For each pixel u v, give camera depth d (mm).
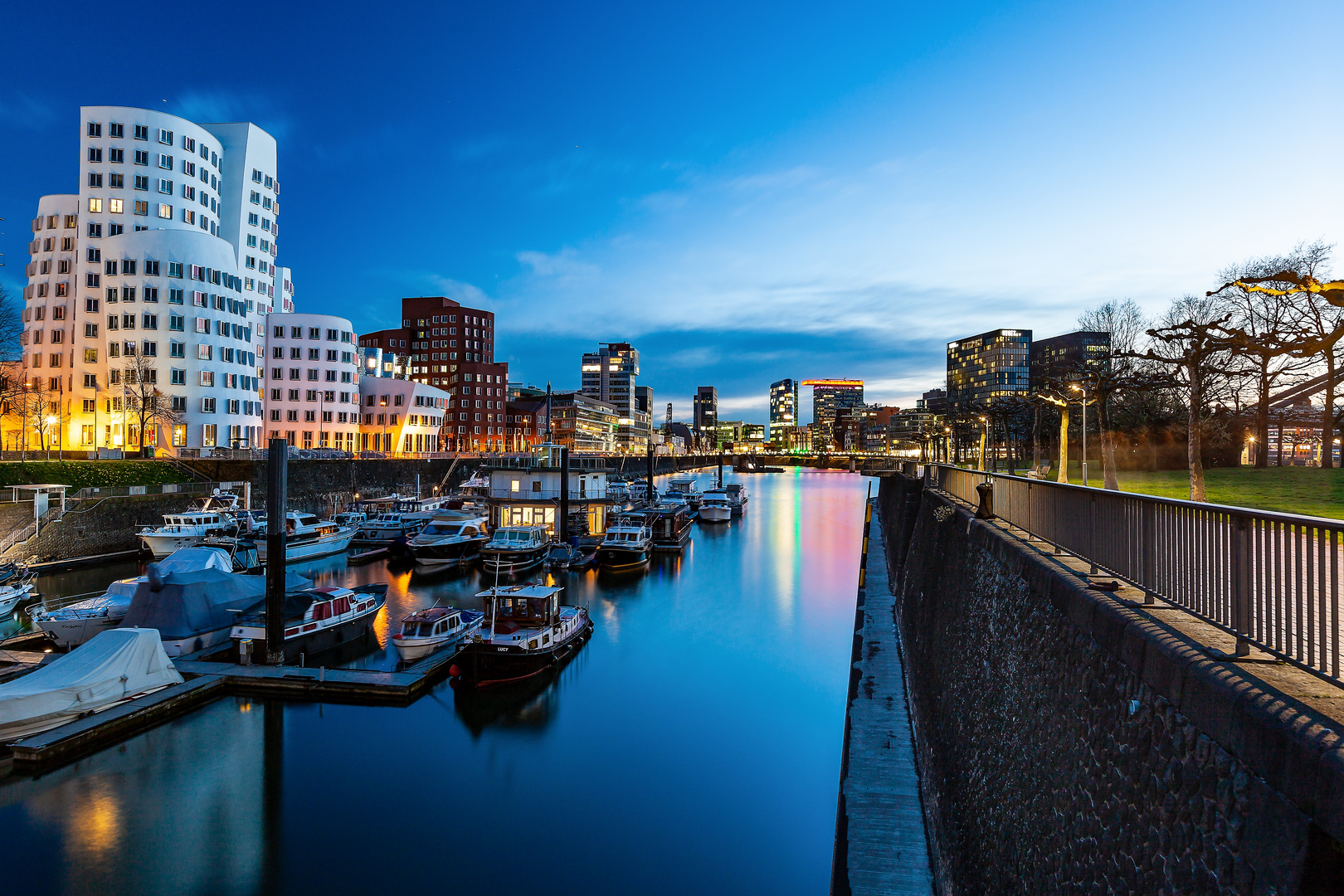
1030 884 8117
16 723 19625
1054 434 80250
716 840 17984
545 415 173625
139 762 20594
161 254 80062
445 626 29047
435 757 21609
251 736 22422
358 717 23828
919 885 12305
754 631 36875
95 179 84000
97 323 82438
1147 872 5602
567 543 53062
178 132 88375
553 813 18969
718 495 92062
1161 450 58188
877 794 15492
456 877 16266
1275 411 47156
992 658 11719
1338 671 4578
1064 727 7887
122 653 22469
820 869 16844
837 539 72062
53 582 42781
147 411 75375
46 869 15898
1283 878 3996
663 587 46781
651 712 25781
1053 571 9266
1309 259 41906
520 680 26312
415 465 94500
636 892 15984
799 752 22781
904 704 21109
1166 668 5695
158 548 49250
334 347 107938
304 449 93688
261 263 107188
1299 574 4992
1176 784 5406
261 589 30766
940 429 127250
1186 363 22922
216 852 16766
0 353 83125
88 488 52156
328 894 15508
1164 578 6977
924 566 25125
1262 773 4301
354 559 51312
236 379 85188
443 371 165625
